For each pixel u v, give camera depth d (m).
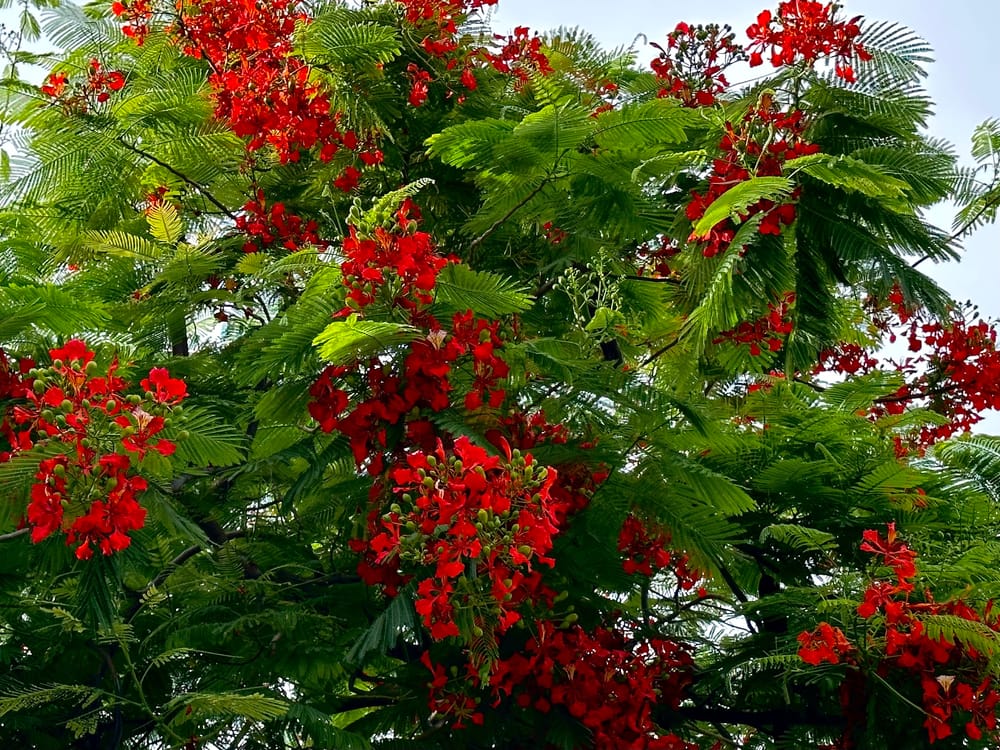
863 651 5.25
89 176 6.50
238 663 5.81
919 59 5.66
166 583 5.91
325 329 3.82
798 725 6.07
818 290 5.52
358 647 4.29
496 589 3.93
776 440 6.05
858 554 5.89
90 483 3.70
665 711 6.24
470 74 7.00
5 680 5.32
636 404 4.97
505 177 5.50
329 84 6.23
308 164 6.96
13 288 4.11
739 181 5.29
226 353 6.21
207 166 6.78
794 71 5.87
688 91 7.53
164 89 6.32
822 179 4.89
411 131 6.95
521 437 4.83
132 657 5.79
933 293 5.21
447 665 5.63
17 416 3.72
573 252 6.37
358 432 4.33
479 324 4.34
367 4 7.00
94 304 4.44
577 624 5.61
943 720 5.10
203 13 6.45
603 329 5.38
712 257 5.29
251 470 5.09
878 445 6.11
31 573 5.16
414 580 4.41
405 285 4.20
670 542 5.30
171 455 3.97
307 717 5.06
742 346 6.45
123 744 5.78
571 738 5.58
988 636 4.88
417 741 5.61
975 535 6.12
